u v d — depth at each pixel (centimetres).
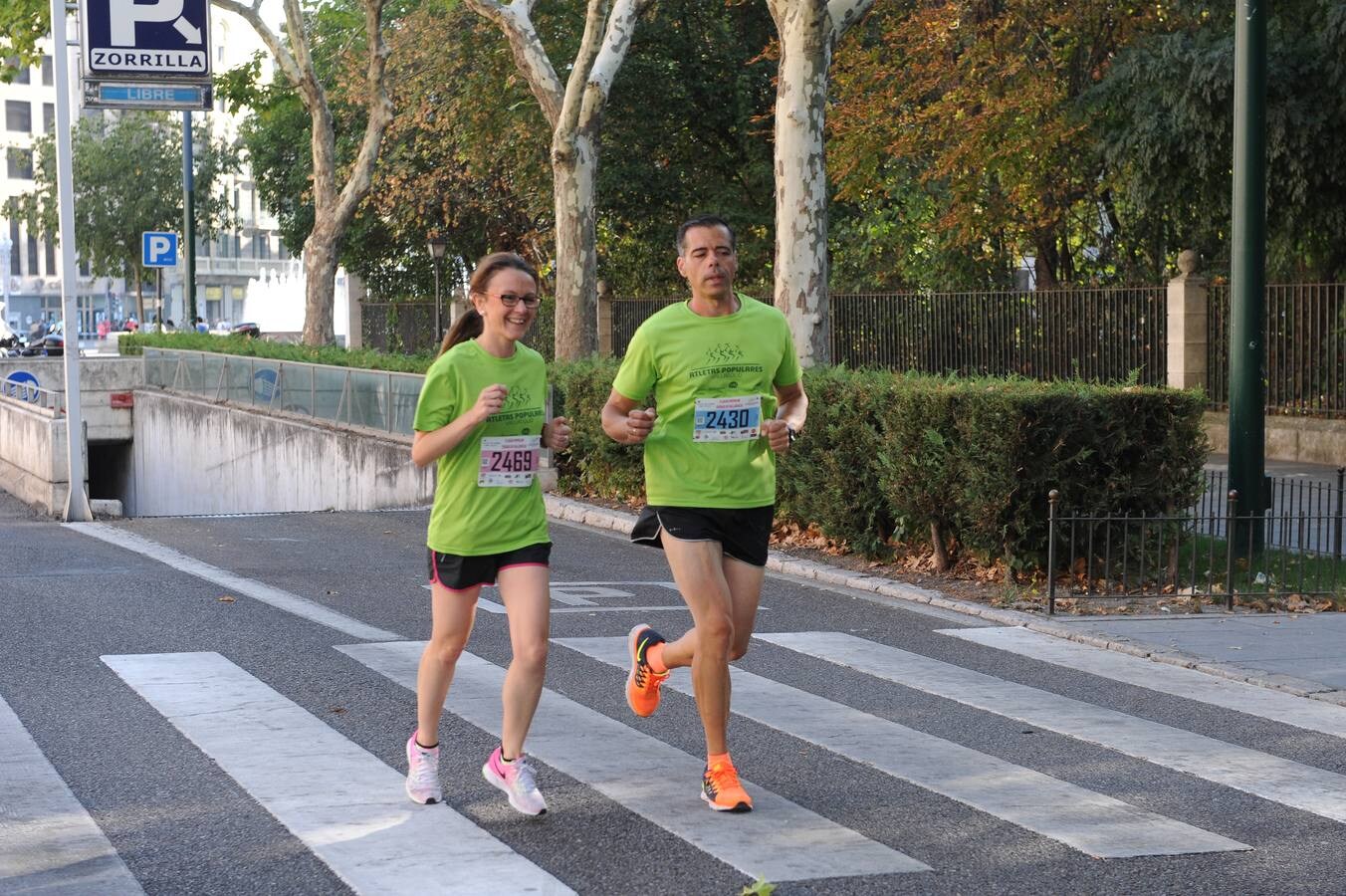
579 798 574
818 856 510
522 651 545
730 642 561
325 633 916
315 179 3391
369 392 2259
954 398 1133
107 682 771
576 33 3350
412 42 3453
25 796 571
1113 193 2827
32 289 8912
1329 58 2111
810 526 1334
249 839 523
